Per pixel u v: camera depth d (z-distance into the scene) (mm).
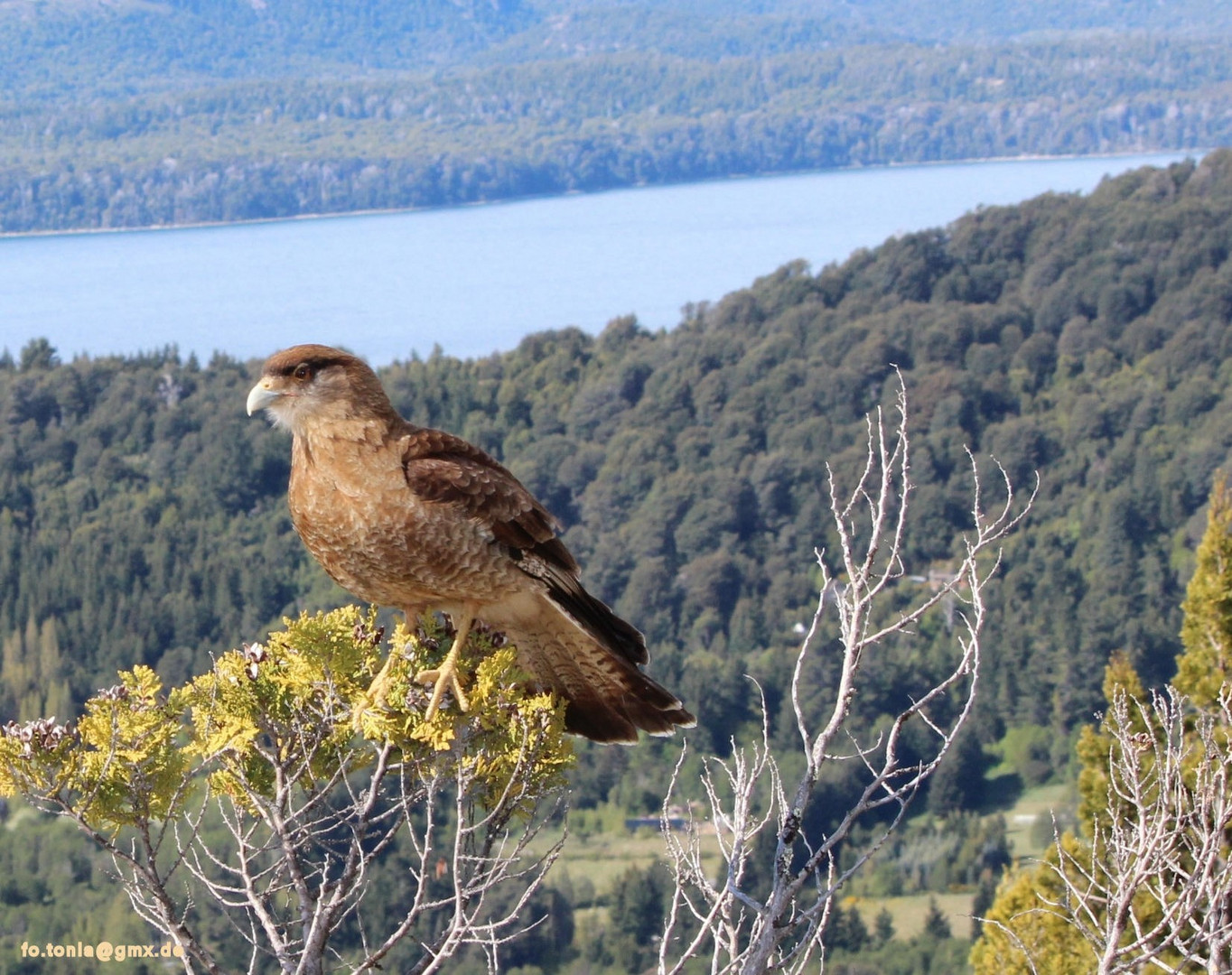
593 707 6117
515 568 5766
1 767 4977
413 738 5105
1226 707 6520
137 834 5477
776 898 4727
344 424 5715
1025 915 10078
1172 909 5602
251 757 5316
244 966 15367
